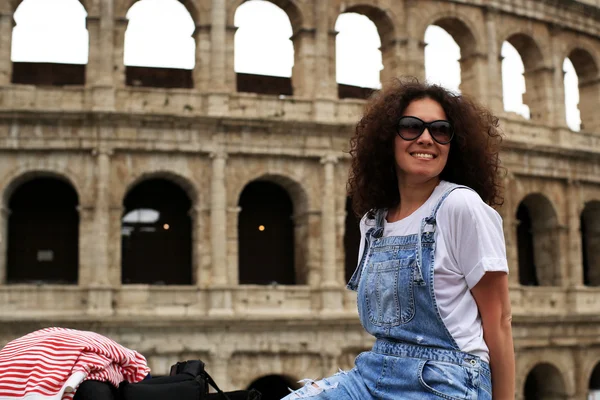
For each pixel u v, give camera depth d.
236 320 47.62
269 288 49.41
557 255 59.41
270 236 53.38
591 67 65.19
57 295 46.75
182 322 46.97
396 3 55.47
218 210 49.00
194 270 49.38
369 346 50.25
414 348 7.61
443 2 56.91
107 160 47.88
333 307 49.81
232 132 49.78
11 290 46.28
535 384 61.75
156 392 8.88
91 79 49.16
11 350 8.74
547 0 60.97
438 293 7.57
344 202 51.47
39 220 50.16
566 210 60.09
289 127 50.44
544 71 61.19
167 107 49.75
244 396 10.27
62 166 47.84
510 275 56.22
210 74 50.78
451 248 7.64
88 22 49.69
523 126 58.94
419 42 55.66
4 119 47.28
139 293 47.47
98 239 47.16
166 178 50.00
